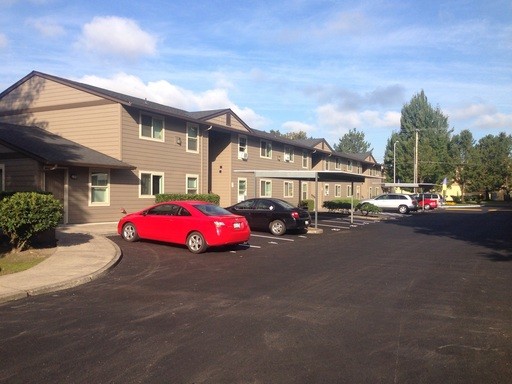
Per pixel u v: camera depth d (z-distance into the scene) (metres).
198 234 13.04
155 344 5.59
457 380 4.64
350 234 19.36
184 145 25.20
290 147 37.66
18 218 11.05
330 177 23.94
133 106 21.14
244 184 31.22
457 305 7.59
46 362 5.01
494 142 68.06
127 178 21.45
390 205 38.12
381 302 7.74
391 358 5.21
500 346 5.65
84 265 10.30
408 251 14.09
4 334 5.97
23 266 10.12
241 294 8.21
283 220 18.23
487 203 64.19
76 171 19.34
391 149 68.44
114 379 4.58
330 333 6.07
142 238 14.70
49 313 6.95
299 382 4.54
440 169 57.12
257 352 5.35
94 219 19.97
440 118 69.69
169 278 9.62
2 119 24.17
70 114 22.20
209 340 5.75
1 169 18.72
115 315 6.85
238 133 30.11
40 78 23.12
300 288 8.73
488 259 12.53
